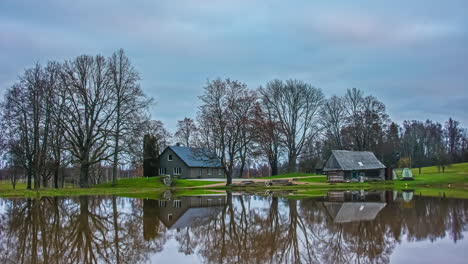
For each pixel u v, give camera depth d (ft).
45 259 52.70
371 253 53.93
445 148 404.57
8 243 62.08
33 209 102.37
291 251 56.75
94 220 84.48
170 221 83.25
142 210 100.58
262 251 57.06
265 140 201.36
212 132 176.96
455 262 47.70
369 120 264.52
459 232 67.36
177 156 254.88
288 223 79.41
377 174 241.14
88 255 54.49
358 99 269.03
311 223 79.10
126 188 165.78
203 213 94.73
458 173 260.62
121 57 162.40
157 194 150.20
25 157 158.20
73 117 153.79
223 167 179.01
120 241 63.52
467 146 391.24
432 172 287.07
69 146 163.53
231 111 175.22
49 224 79.46
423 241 60.49
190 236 67.72
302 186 186.70
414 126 425.69
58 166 172.14
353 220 81.61
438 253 52.54
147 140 185.68
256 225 77.97
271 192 158.92
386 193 149.69
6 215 91.76
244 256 54.03
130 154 160.35
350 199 125.29
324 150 300.81
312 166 314.35
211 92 175.22
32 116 150.82
